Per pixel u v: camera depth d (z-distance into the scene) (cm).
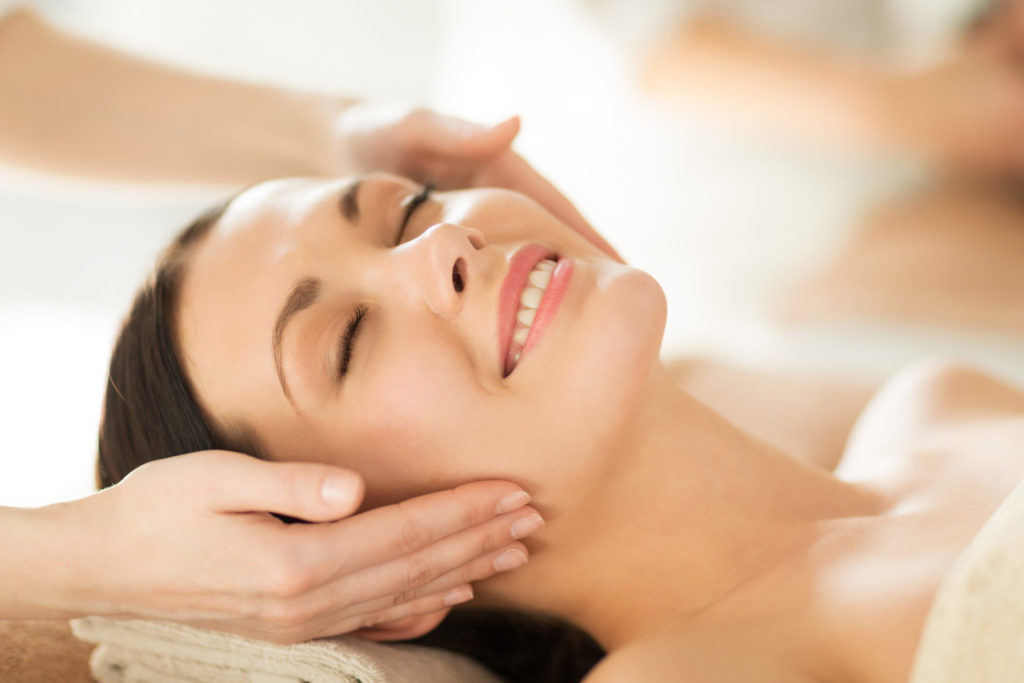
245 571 77
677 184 221
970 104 198
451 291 87
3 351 197
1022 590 67
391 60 260
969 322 174
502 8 229
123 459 102
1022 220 195
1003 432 113
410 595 87
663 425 99
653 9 209
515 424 88
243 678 90
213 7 253
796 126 215
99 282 226
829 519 98
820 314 184
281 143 145
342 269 93
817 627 83
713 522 98
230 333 94
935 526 92
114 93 146
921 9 228
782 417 148
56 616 85
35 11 151
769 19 226
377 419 89
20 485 154
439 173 129
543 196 123
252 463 79
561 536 97
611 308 89
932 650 68
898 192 213
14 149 138
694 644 83
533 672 107
